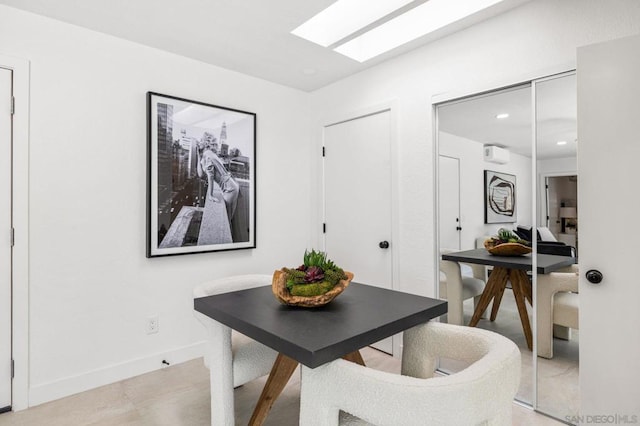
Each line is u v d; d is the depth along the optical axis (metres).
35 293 2.13
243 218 3.06
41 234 2.15
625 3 1.71
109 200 2.40
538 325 2.05
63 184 2.22
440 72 2.46
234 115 3.00
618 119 1.55
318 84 3.36
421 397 0.94
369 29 2.34
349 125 3.19
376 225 2.96
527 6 2.03
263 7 2.08
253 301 1.62
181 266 2.73
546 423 1.93
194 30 2.35
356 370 1.05
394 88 2.77
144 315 2.55
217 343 1.61
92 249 2.33
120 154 2.45
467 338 1.33
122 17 2.18
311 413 1.15
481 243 2.32
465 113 2.38
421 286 2.63
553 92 1.95
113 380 2.40
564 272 1.94
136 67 2.52
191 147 2.74
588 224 1.62
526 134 2.08
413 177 2.66
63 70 2.23
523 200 2.09
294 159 3.49
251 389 2.31
